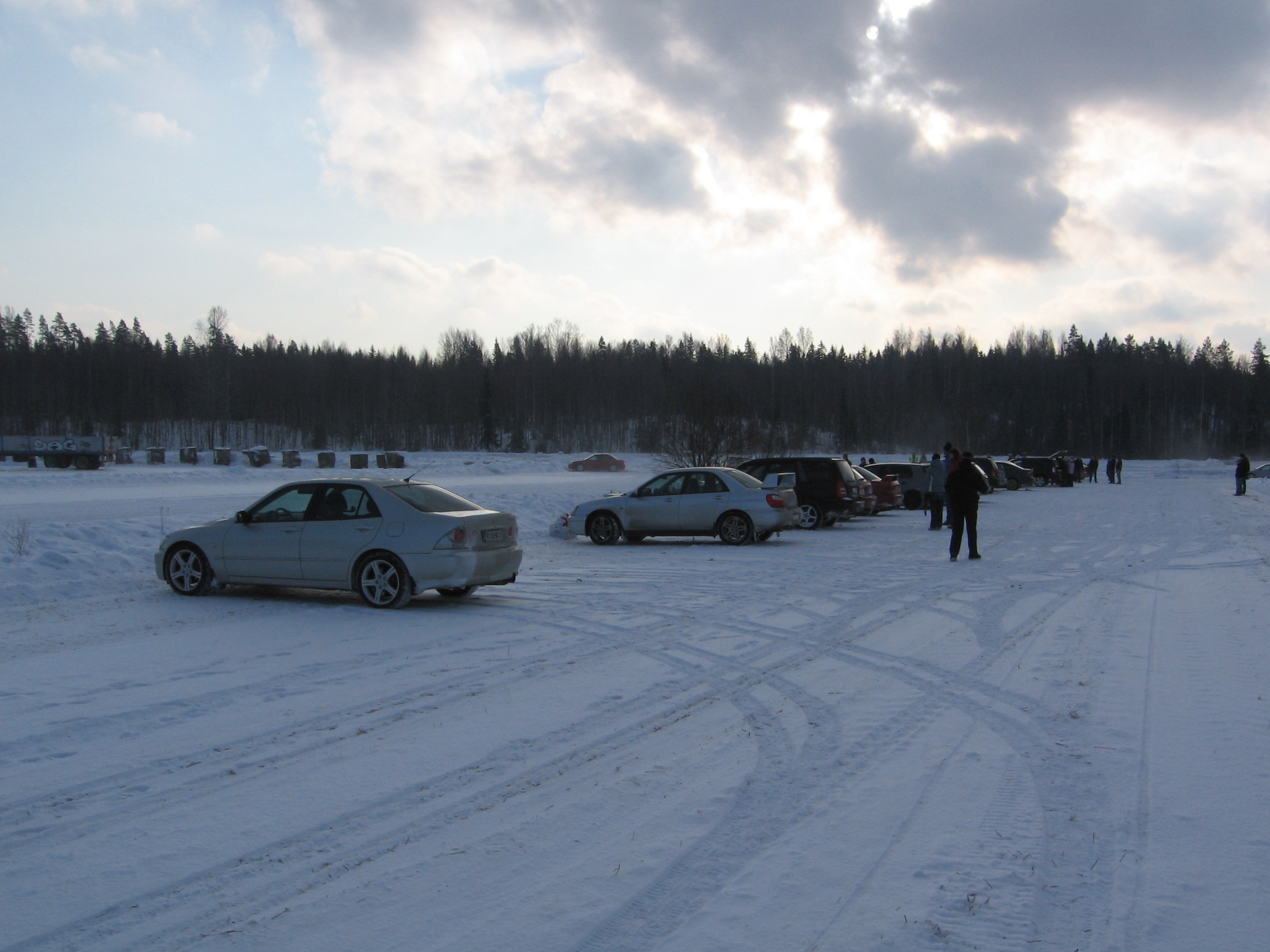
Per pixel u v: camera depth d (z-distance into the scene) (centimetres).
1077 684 674
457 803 441
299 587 1105
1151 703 621
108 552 1284
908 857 381
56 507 2300
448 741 536
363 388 10888
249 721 576
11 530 1346
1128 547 1708
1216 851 388
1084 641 835
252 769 489
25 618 934
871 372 12481
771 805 439
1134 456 10800
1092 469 5553
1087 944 312
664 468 3691
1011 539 1886
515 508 2239
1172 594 1123
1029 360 13175
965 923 326
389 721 578
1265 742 535
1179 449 11100
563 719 583
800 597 1089
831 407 11031
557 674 703
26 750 518
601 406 10925
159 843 395
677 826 414
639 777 477
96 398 10606
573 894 348
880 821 420
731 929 322
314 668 720
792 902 342
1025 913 334
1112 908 338
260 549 1041
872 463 3319
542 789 461
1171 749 523
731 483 1748
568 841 397
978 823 418
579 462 6112
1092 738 544
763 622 925
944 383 12112
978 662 749
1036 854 384
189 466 5797
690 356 11444
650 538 1902
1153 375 12019
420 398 10944
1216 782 470
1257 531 2058
